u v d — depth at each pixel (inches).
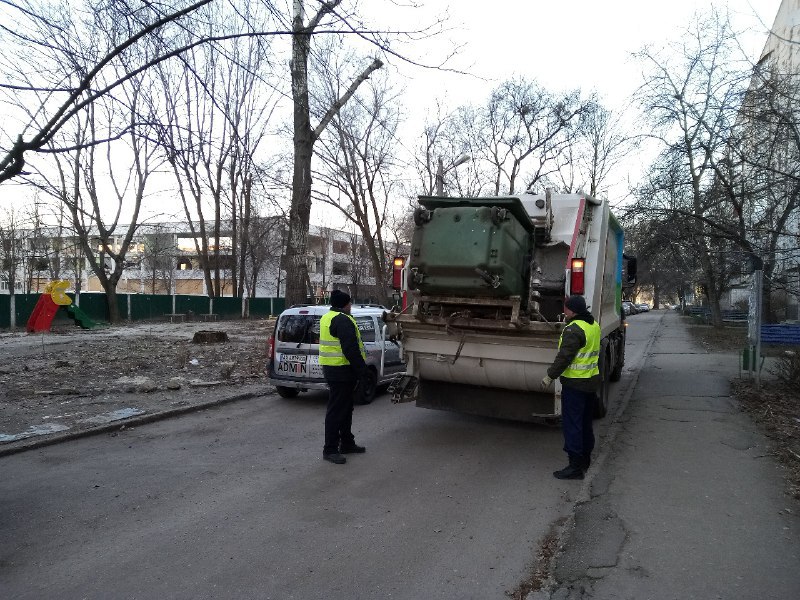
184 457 257.1
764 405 345.1
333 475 232.1
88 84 193.3
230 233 1780.3
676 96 563.5
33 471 235.5
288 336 378.3
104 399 371.6
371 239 1003.9
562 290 294.4
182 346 701.3
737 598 134.4
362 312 389.1
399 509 195.8
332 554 161.3
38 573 149.9
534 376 271.1
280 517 187.9
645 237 546.3
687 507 192.2
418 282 257.3
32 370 490.9
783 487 210.5
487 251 241.6
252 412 354.0
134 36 192.7
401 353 295.9
